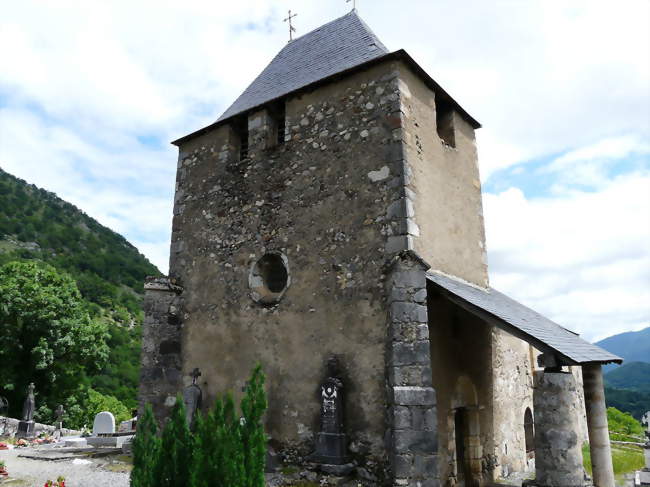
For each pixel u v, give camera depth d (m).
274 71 10.76
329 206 7.82
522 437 10.08
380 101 7.75
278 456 7.29
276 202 8.48
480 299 7.25
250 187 8.91
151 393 8.67
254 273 8.41
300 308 7.70
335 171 7.91
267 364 7.82
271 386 7.67
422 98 8.33
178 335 9.06
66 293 22.86
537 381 6.12
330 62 9.25
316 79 8.89
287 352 7.65
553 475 5.79
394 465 5.84
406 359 6.18
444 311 7.55
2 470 7.92
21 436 15.90
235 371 8.16
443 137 9.42
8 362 21.14
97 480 7.48
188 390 8.41
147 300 9.11
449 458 7.00
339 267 7.45
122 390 34.75
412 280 6.48
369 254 7.20
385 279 6.93
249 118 9.33
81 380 23.59
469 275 8.81
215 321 8.67
